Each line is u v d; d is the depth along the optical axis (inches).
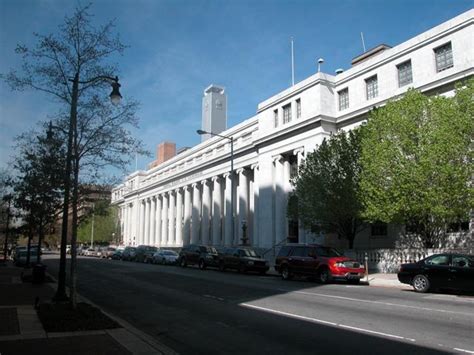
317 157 1127.6
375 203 903.7
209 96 3533.5
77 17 494.3
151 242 3240.7
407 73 1237.7
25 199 771.4
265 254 1594.5
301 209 1120.2
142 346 310.0
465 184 823.7
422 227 967.6
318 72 1482.5
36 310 468.1
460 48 1087.0
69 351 292.5
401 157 856.9
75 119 492.7
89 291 729.0
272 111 1710.1
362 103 1359.5
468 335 351.6
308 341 340.8
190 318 460.8
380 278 884.0
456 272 635.5
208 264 1344.7
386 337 347.6
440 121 845.8
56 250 4404.5
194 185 2556.6
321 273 858.1
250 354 307.9
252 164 1945.1
